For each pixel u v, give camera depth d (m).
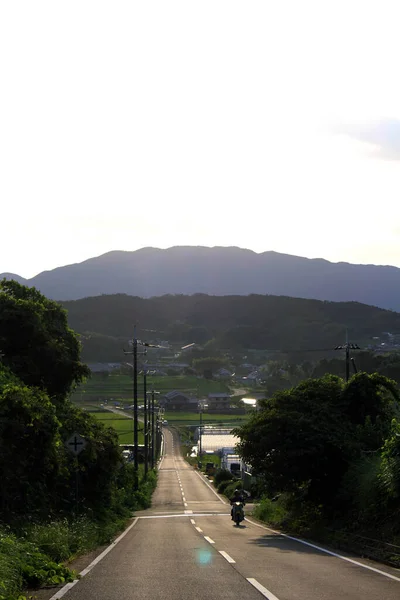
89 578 11.30
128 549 17.00
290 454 23.28
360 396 25.64
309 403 25.42
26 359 27.89
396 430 18.00
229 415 119.12
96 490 28.56
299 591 9.82
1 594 8.67
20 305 28.92
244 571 12.11
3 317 28.16
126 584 10.54
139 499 43.78
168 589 9.99
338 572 12.23
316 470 23.72
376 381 25.94
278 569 12.53
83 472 27.22
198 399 131.38
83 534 18.27
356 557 15.30
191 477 76.94
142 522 30.58
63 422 26.59
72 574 11.36
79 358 32.62
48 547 13.97
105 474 28.89
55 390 29.67
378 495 18.56
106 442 28.70
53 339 30.02
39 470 19.81
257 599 9.07
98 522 24.31
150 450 84.19
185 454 112.12
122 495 40.16
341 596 9.40
